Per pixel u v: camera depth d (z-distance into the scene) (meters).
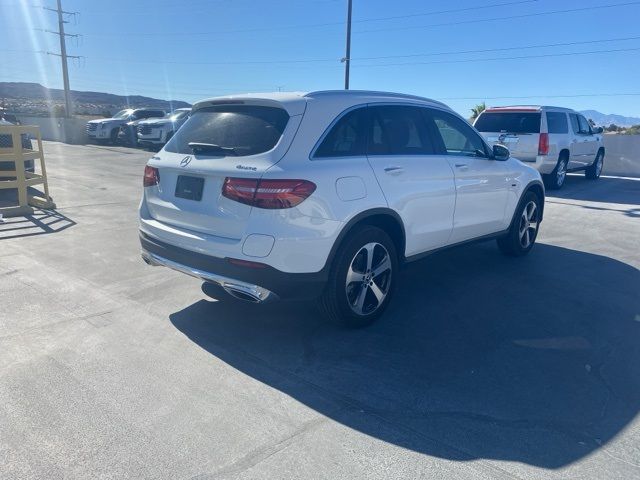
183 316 4.77
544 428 3.24
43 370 3.79
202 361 3.97
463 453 2.98
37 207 9.55
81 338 4.30
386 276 4.74
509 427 3.24
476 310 5.09
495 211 6.20
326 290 4.31
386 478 2.78
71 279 5.68
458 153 5.65
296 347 4.24
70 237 7.42
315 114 4.26
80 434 3.08
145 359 3.98
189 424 3.20
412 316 4.92
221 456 2.92
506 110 12.70
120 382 3.65
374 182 4.47
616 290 5.70
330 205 4.09
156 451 2.95
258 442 3.05
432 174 5.09
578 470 2.86
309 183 3.97
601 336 4.56
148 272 5.95
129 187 12.34
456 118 5.77
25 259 6.36
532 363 4.06
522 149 12.30
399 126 4.96
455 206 5.47
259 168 3.94
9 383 3.61
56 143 29.53
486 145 6.11
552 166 12.48
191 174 4.32
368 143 4.61
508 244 6.80
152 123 23.98
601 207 10.62
